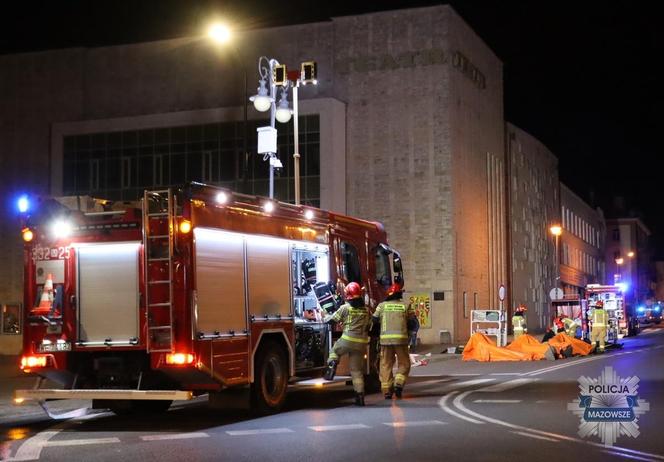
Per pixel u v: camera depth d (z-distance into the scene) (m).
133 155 46.06
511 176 55.88
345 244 16.30
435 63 43.50
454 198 43.38
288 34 45.12
